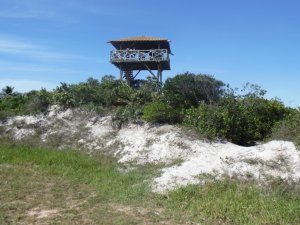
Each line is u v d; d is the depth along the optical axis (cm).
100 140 2053
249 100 1997
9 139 2198
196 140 1780
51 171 1538
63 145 2084
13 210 1066
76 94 2403
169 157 1728
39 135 2212
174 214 1056
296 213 1010
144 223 984
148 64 3272
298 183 1205
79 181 1416
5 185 1314
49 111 2384
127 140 1962
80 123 2241
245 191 1184
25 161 1686
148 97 2269
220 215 1025
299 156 1345
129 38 3256
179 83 2170
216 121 1836
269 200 1107
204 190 1209
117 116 2144
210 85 2153
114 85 2481
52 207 1105
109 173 1539
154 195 1231
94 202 1159
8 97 2673
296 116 1742
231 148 1662
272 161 1338
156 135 1914
